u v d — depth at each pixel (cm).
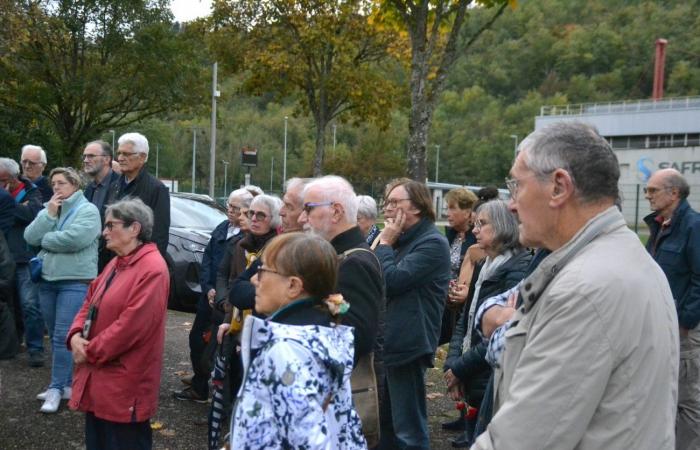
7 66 2069
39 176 682
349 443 207
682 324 391
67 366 478
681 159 4750
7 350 413
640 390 154
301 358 191
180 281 788
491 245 337
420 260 366
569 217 173
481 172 9775
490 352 216
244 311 370
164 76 2247
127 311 330
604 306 154
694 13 11081
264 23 2212
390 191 389
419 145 961
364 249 290
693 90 9281
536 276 173
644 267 164
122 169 494
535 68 12312
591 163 170
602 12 12875
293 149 9562
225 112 10394
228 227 518
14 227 581
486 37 13475
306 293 219
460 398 339
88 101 2228
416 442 376
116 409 331
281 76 2234
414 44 955
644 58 10894
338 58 2166
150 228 354
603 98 10588
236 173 8088
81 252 476
